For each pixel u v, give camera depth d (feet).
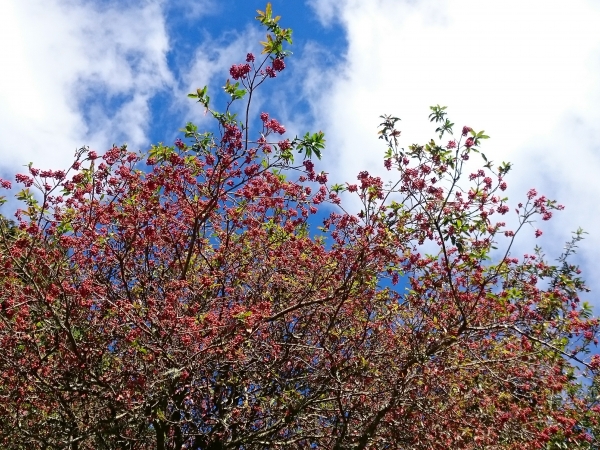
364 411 27.55
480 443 25.61
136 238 29.63
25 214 27.43
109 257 30.01
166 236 30.91
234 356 25.81
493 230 28.50
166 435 28.45
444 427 26.08
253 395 28.09
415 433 26.43
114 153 28.81
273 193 30.55
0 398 26.58
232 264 31.58
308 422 27.99
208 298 29.17
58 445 25.55
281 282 31.68
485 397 27.48
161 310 26.07
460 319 28.73
